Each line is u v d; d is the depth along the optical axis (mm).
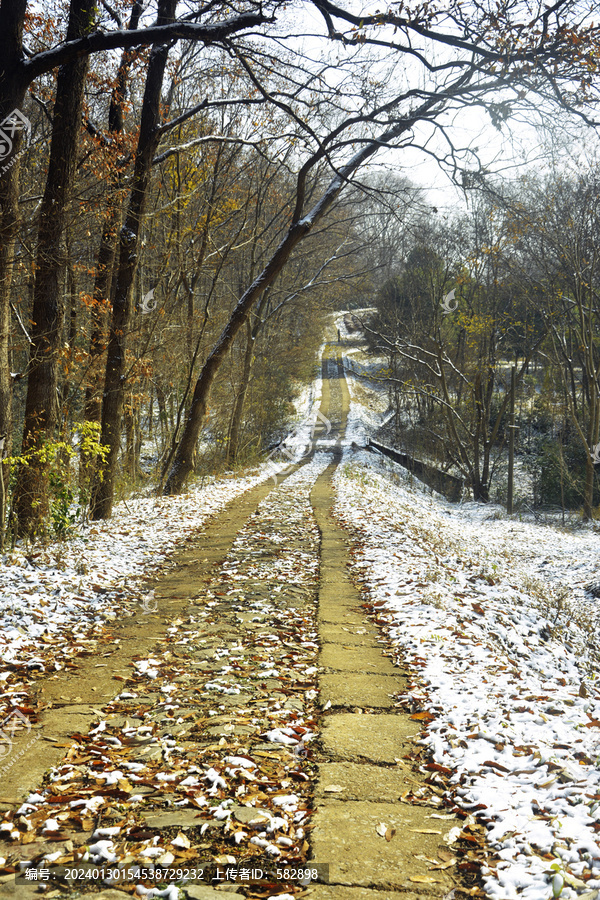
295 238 17797
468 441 29859
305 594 7238
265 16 8188
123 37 7902
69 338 13250
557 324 26266
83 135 11328
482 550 13602
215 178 17531
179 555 9031
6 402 8188
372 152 17188
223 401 25891
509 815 2889
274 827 2803
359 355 65562
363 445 38375
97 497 11430
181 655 5184
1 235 7750
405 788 3197
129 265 12023
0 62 7652
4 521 8031
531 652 6039
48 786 3125
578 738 3682
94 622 5980
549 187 20922
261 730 3830
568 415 26719
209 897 2359
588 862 2502
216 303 26547
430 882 2459
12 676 4516
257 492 17641
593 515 22000
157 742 3645
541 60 7789
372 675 4812
